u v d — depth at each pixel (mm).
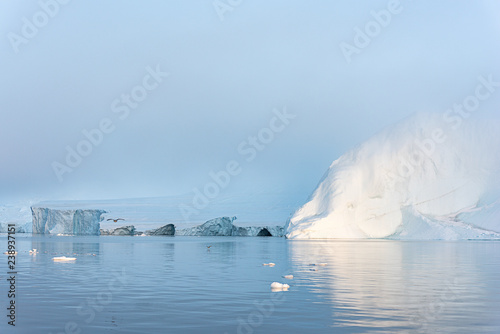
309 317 13039
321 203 70188
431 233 65312
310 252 39031
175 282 20141
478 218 66188
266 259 32312
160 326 12172
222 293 17016
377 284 19297
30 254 37844
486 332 11516
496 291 17531
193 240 72000
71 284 19547
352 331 11578
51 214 106312
